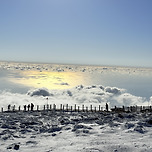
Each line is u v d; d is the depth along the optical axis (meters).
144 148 8.09
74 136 10.77
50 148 8.74
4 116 22.42
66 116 22.17
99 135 10.69
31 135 11.48
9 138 10.57
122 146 8.44
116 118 17.11
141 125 12.53
